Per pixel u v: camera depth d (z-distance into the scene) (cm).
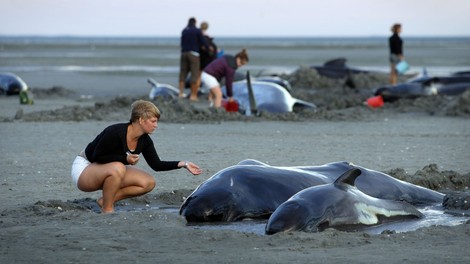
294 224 1781
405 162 2977
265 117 4397
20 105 5256
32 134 3706
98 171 2044
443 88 5769
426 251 1608
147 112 2008
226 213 1986
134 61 13475
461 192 2356
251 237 1723
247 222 1980
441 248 1638
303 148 3319
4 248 1630
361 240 1702
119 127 2031
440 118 4603
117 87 7119
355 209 1873
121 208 2162
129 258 1548
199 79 5350
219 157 3058
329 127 4094
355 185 2170
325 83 7262
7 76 6169
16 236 1727
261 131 3891
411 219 2003
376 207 1933
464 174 2588
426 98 5247
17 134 3703
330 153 3184
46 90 6353
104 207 2062
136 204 2216
